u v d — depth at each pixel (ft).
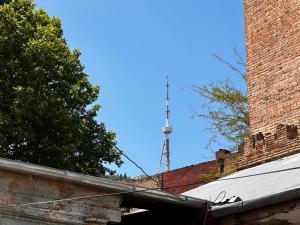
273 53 63.10
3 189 31.96
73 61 70.90
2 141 60.80
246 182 42.09
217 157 83.46
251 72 65.87
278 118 60.54
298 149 53.88
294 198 32.32
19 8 71.82
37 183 32.94
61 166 64.90
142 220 42.98
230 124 84.84
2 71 64.39
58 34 73.92
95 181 33.65
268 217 34.55
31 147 65.16
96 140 72.69
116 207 34.81
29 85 64.28
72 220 33.42
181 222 40.01
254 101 64.54
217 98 87.40
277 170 40.14
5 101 63.62
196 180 91.30
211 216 37.29
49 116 64.59
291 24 61.26
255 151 59.21
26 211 32.24
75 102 70.64
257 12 66.74
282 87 60.90
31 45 65.21
